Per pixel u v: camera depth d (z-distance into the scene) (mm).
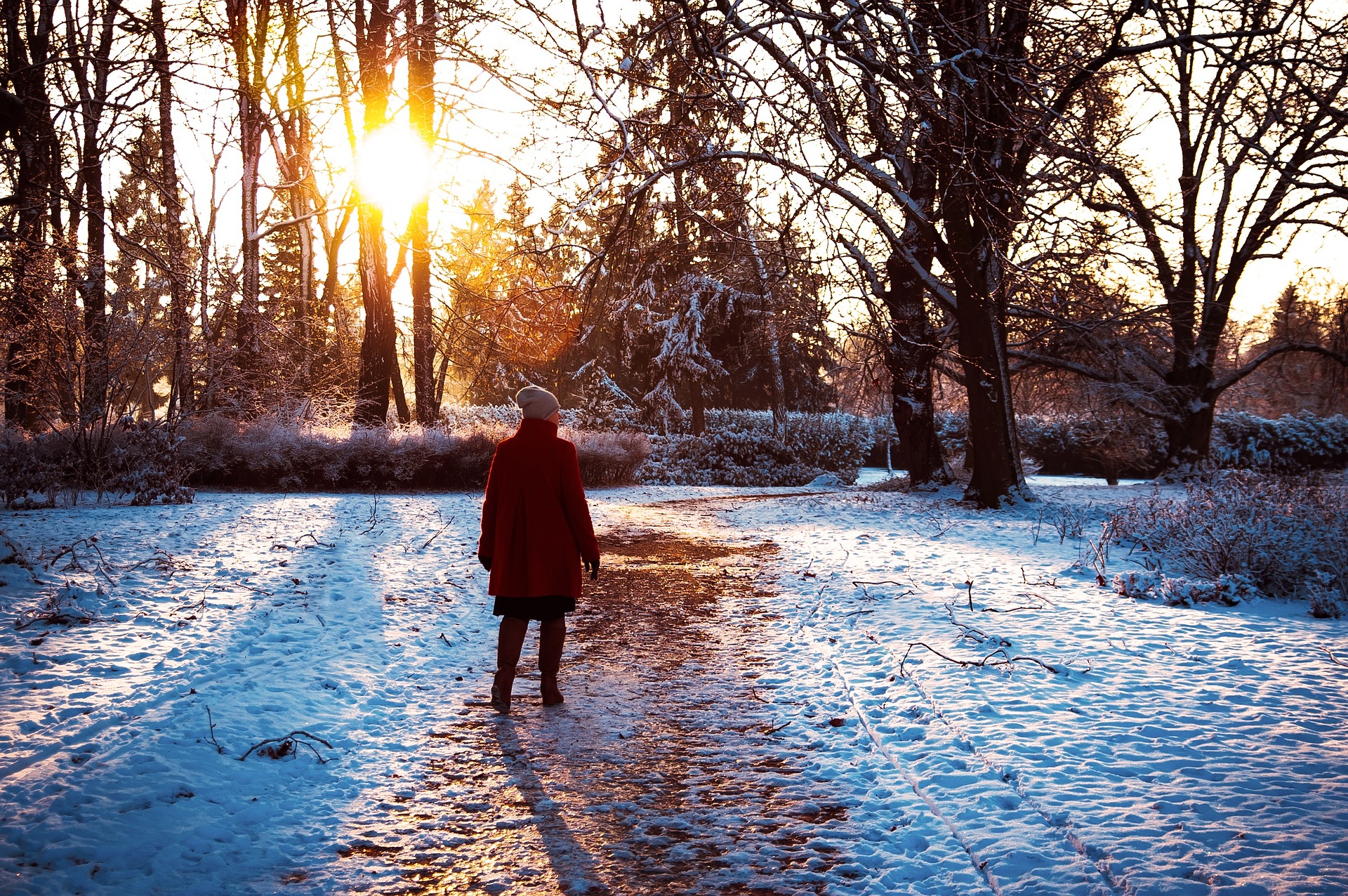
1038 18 13688
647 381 36469
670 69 7438
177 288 16531
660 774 4074
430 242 23047
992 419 16109
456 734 4594
